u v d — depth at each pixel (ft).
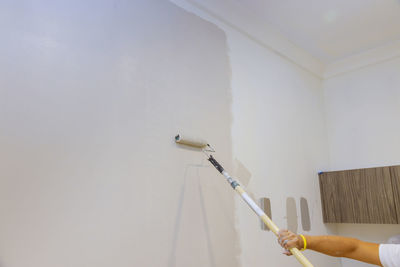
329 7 6.31
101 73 4.11
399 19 6.71
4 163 3.18
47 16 3.76
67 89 3.76
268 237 5.81
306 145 7.65
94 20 4.19
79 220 3.54
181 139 4.68
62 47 3.82
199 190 4.89
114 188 3.91
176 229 4.43
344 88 8.55
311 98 8.32
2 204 3.09
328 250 3.10
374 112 7.88
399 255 2.74
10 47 3.42
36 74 3.55
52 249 3.30
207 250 4.75
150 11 4.90
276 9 6.34
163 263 4.17
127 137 4.18
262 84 6.75
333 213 7.35
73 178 3.59
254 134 6.21
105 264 3.63
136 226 4.01
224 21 6.18
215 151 5.32
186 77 5.17
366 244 3.04
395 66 7.70
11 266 3.02
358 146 8.02
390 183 6.45
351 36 7.36
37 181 3.34
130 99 4.33
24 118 3.38
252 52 6.72
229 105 5.82
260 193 5.99
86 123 3.83
